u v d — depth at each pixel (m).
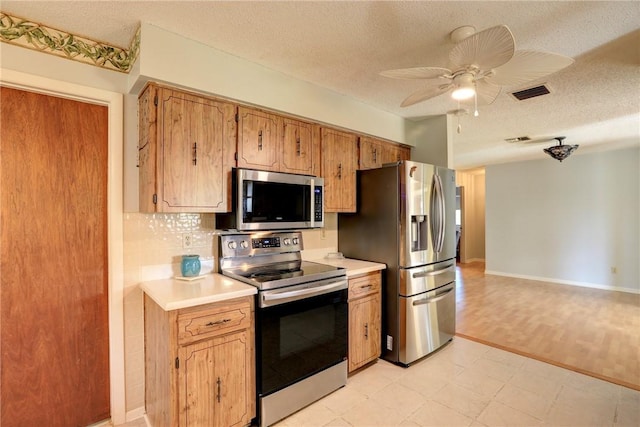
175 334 1.62
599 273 5.43
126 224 2.02
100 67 1.93
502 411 2.08
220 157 2.08
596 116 3.35
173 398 1.61
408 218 2.68
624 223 5.20
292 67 2.27
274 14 1.67
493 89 1.92
